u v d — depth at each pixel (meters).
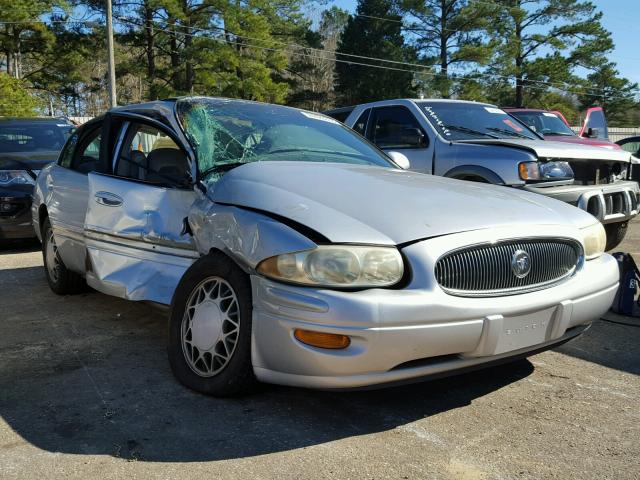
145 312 4.92
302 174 3.41
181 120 3.98
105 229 4.18
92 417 3.00
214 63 40.94
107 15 28.48
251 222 2.95
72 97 50.66
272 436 2.81
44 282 6.08
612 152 6.68
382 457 2.64
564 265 3.23
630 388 3.43
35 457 2.63
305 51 52.22
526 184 5.87
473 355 2.85
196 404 3.13
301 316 2.68
